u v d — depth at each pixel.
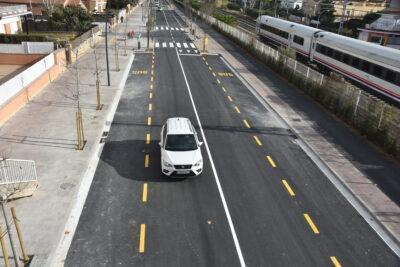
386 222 12.91
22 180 13.04
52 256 10.45
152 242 11.39
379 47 26.81
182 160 14.59
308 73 28.25
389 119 18.86
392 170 16.70
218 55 42.03
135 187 14.31
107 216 12.52
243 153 17.72
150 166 15.98
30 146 16.88
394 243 12.00
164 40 50.53
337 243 11.82
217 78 31.75
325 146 18.86
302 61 39.72
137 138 18.77
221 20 64.94
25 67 31.50
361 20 63.66
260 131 20.56
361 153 18.28
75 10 48.25
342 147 18.86
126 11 81.44
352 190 14.80
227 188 14.56
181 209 13.09
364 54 27.72
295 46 40.50
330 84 24.89
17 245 10.68
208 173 15.62
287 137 19.97
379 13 59.66
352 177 15.84
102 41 46.50
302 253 11.27
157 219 12.49
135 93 26.28
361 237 12.17
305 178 15.72
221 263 10.69
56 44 33.97
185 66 35.72
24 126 19.08
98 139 18.11
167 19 81.00
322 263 10.92
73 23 47.03
